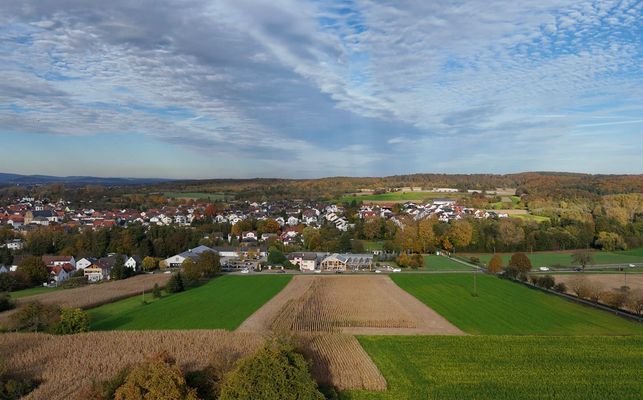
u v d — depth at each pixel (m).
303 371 40.75
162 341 64.19
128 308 89.62
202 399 41.97
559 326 76.31
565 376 53.69
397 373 54.38
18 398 47.03
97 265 134.62
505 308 89.50
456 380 52.31
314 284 116.69
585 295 96.19
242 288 111.44
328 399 45.78
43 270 119.88
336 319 81.19
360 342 66.50
